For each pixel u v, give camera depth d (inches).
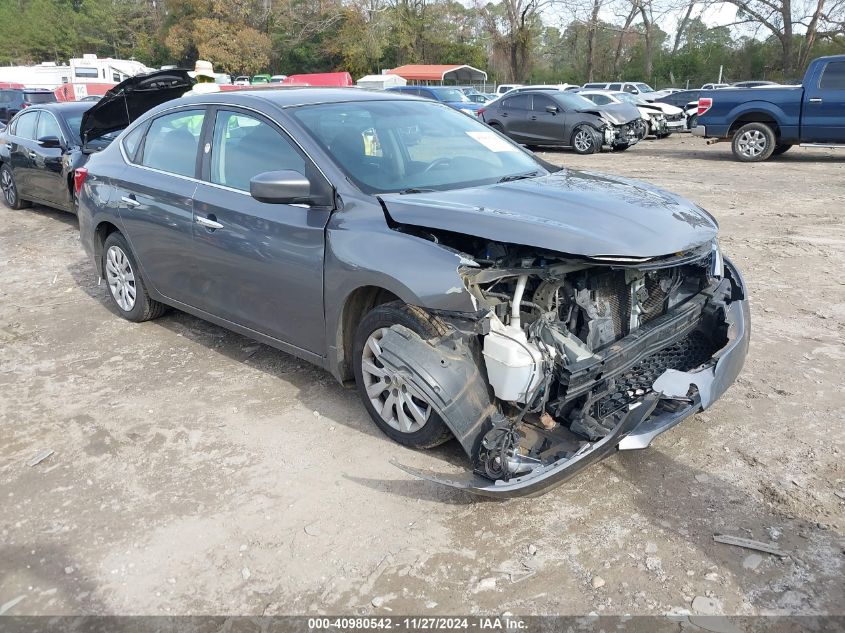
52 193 367.9
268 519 119.0
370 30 2164.1
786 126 540.1
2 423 155.0
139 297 206.5
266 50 2213.3
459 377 119.4
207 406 159.8
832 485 123.0
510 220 119.6
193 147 177.8
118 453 141.2
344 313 140.3
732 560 105.7
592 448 110.0
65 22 3189.0
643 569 104.4
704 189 429.4
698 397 121.3
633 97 907.4
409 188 144.0
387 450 138.3
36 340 204.8
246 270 159.3
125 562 110.1
